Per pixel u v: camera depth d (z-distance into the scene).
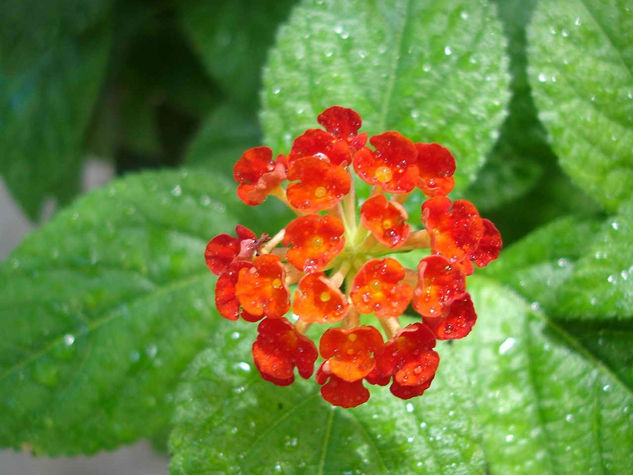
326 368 0.10
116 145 0.23
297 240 0.10
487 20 0.13
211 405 0.12
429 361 0.10
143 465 0.33
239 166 0.10
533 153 0.15
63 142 0.20
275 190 0.10
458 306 0.10
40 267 0.14
